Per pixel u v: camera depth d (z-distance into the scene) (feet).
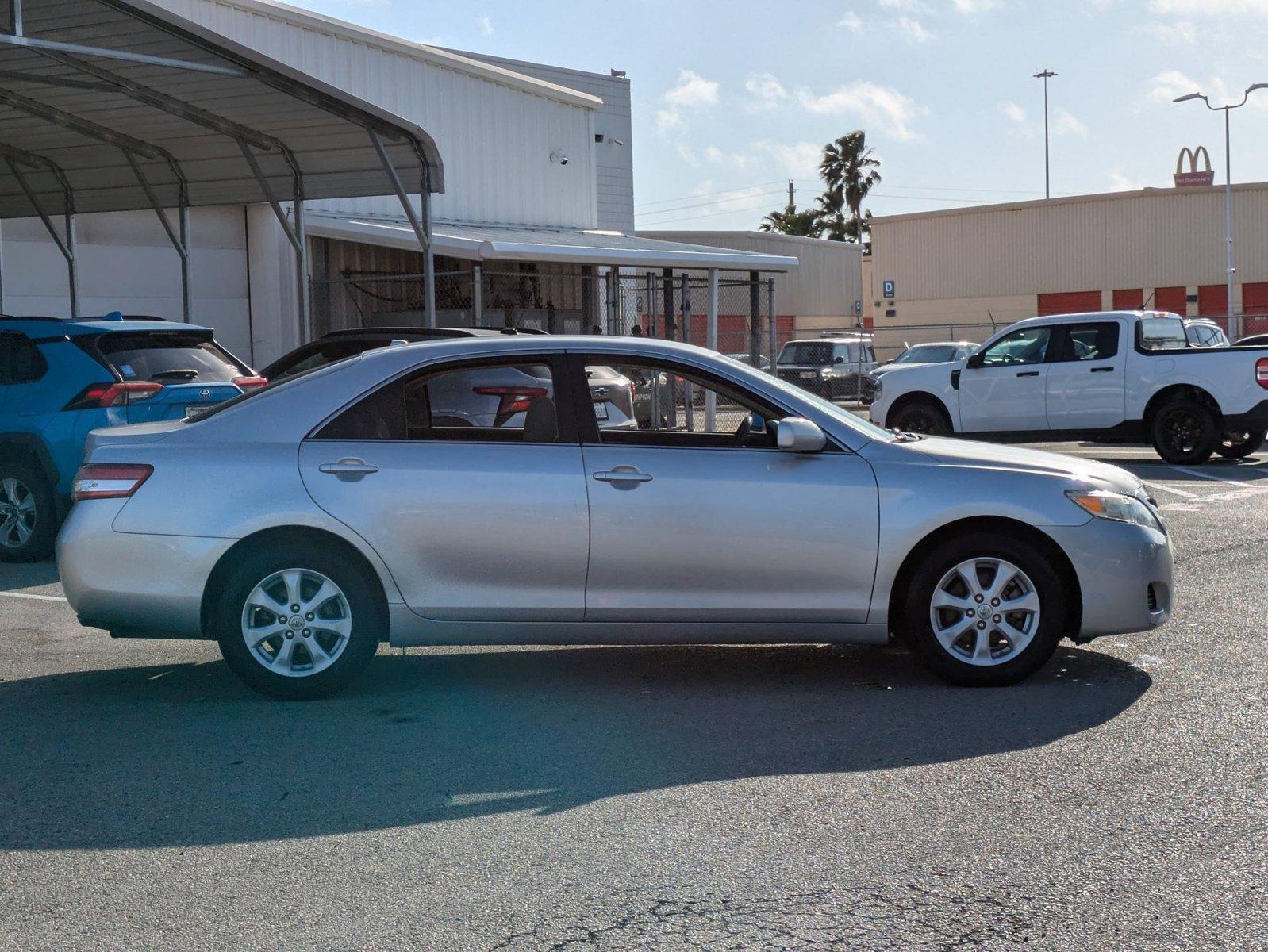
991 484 21.12
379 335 40.93
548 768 17.51
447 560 20.72
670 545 20.84
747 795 16.35
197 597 20.59
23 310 62.75
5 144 55.21
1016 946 12.09
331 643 20.95
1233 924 12.47
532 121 92.38
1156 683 21.59
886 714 20.04
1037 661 21.38
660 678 22.52
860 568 21.04
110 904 13.24
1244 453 60.03
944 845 14.60
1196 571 31.71
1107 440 59.31
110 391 34.42
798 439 20.76
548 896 13.32
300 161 53.93
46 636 26.48
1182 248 166.81
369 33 76.43
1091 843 14.58
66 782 17.02
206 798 16.38
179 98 46.65
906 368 63.77
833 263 168.76
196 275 69.00
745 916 12.82
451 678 22.58
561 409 21.25
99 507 20.81
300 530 20.71
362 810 15.92
